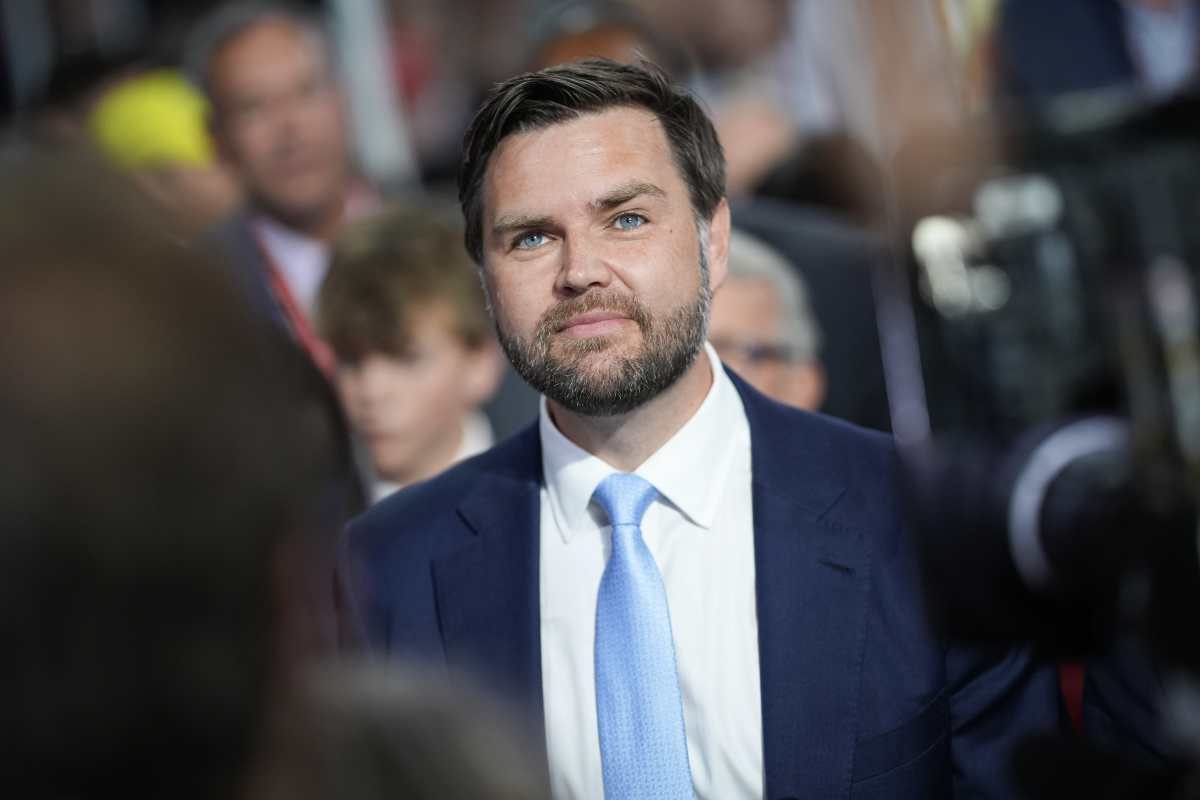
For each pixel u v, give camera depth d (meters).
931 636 7.12
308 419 3.25
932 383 9.91
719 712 6.87
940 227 10.37
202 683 2.94
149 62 13.35
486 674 7.10
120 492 2.81
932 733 7.01
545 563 7.25
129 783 2.93
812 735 6.85
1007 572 7.34
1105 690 7.55
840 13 13.32
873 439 7.69
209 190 12.86
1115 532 7.61
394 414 10.21
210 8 14.22
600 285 6.77
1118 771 7.39
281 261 12.81
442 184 16.69
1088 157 10.38
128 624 2.86
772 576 7.02
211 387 2.92
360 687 3.57
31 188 2.91
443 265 10.37
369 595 7.42
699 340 7.00
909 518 7.37
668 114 7.09
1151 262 9.95
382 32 16.33
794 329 10.23
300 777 3.19
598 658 6.87
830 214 12.55
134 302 2.88
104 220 2.93
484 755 3.55
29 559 2.77
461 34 20.27
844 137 12.76
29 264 2.85
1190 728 7.59
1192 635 7.60
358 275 10.27
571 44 12.73
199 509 2.89
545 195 6.84
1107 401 9.39
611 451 7.12
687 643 6.95
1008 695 7.34
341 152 13.02
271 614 3.09
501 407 10.63
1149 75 16.33
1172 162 10.20
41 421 2.77
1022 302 9.88
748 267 10.21
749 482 7.31
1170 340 9.60
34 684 2.82
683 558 7.08
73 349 2.80
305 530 3.14
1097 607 7.48
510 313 6.94
